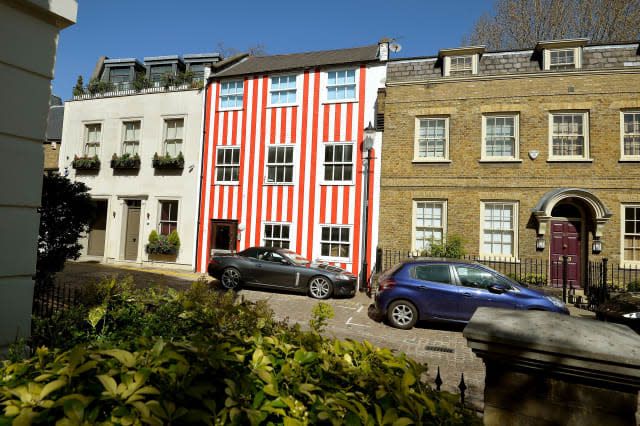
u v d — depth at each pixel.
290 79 14.70
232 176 15.08
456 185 12.62
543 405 1.76
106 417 1.30
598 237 11.38
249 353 1.86
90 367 1.39
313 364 1.81
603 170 11.59
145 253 15.79
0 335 3.05
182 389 1.42
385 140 13.32
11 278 3.18
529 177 12.08
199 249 15.14
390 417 1.43
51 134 19.06
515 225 12.09
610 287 10.55
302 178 14.15
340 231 13.60
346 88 14.08
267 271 10.79
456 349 6.58
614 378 1.61
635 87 11.53
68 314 3.46
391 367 1.96
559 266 11.84
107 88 17.22
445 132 12.96
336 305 9.71
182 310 3.47
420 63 13.62
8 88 3.16
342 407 1.52
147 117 16.33
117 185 16.48
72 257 6.52
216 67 15.89
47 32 3.44
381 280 8.43
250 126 14.97
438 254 11.89
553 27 19.23
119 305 3.78
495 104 12.50
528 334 1.80
